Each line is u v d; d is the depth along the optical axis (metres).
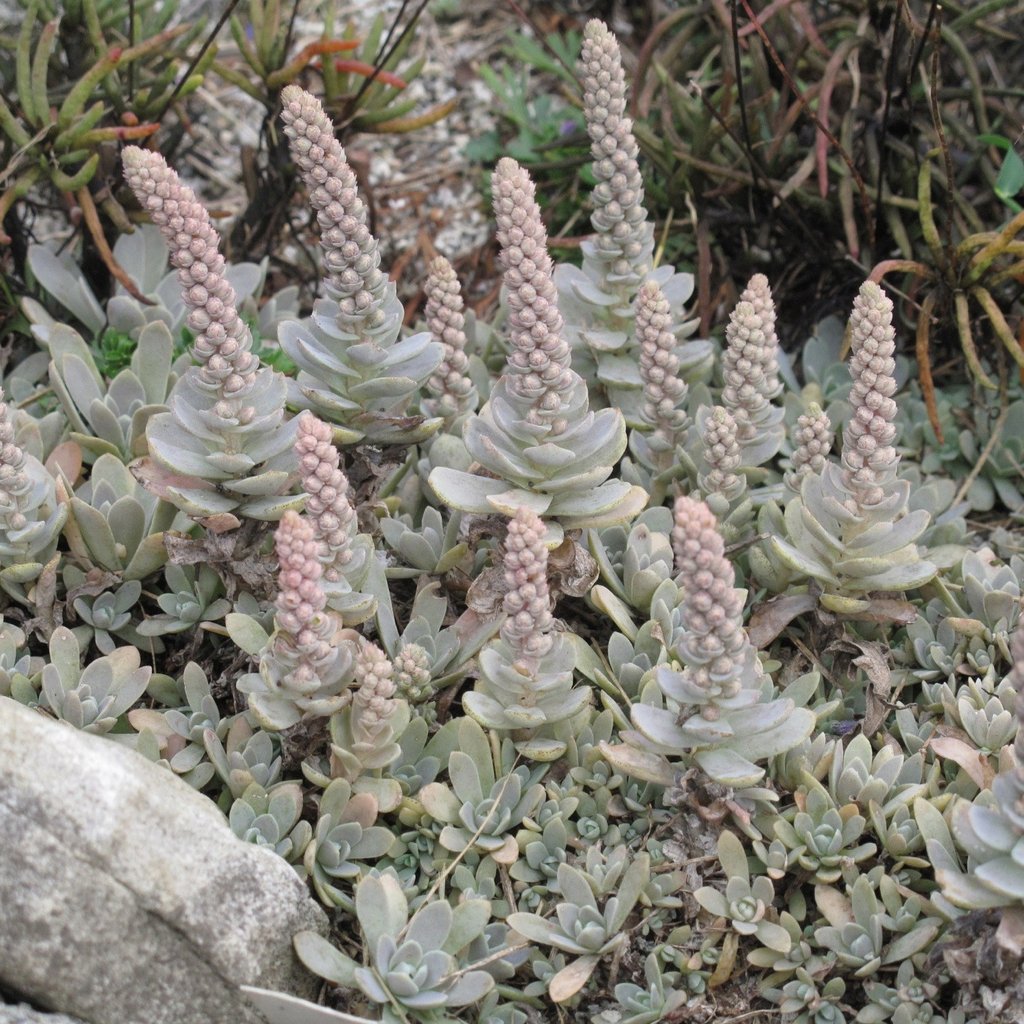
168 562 0.81
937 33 0.88
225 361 0.76
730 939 0.74
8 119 0.88
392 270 1.03
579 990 0.74
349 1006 0.73
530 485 0.77
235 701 0.80
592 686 0.81
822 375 0.94
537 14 1.15
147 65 0.99
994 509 0.92
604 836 0.77
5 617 0.82
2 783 0.68
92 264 0.95
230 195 1.07
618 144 0.84
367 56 0.97
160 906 0.69
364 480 0.82
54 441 0.86
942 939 0.73
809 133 1.01
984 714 0.78
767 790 0.74
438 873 0.76
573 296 0.89
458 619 0.81
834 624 0.79
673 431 0.85
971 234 0.93
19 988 0.68
